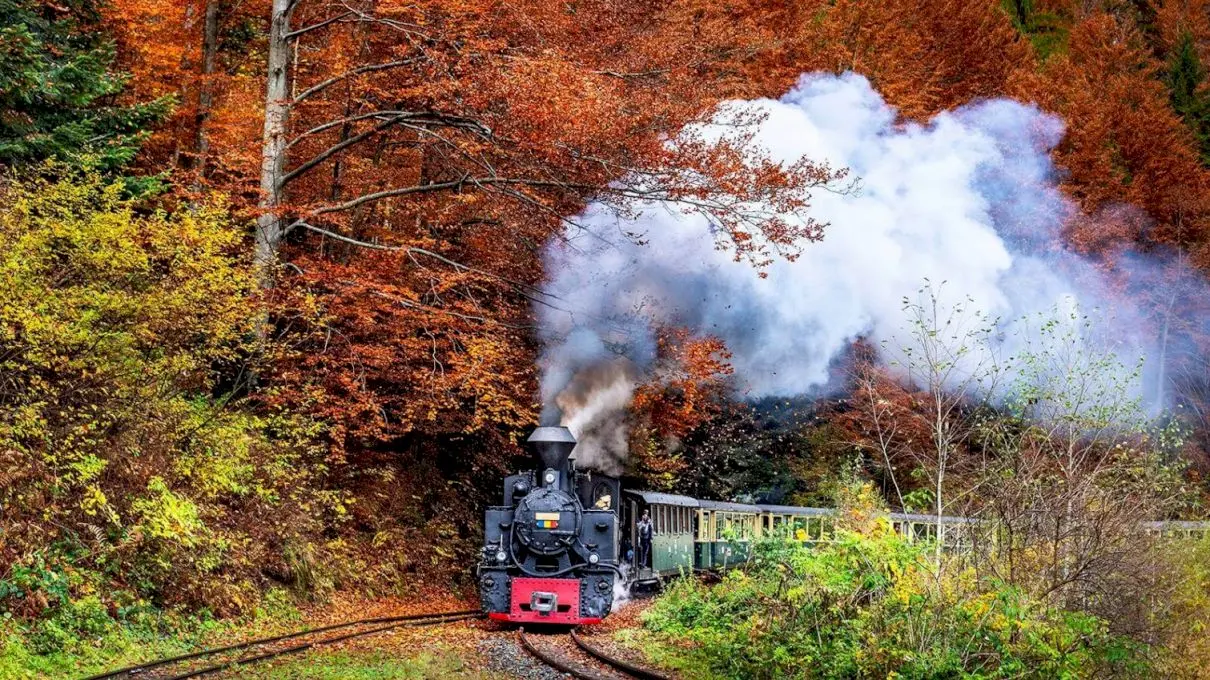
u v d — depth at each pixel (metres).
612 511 21.34
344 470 25.17
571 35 24.66
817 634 14.37
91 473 15.09
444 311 22.95
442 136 23.66
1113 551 14.40
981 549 14.60
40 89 19.48
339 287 22.23
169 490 17.08
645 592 25.41
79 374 15.93
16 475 14.73
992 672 12.76
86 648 13.83
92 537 15.86
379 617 20.55
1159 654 14.29
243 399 20.34
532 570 20.84
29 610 13.86
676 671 15.11
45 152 19.42
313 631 17.66
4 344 15.20
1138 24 57.72
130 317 15.86
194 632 16.39
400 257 24.42
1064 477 15.03
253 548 19.33
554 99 21.14
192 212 17.69
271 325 21.88
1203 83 51.84
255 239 23.61
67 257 15.91
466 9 21.97
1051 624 13.28
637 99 23.70
